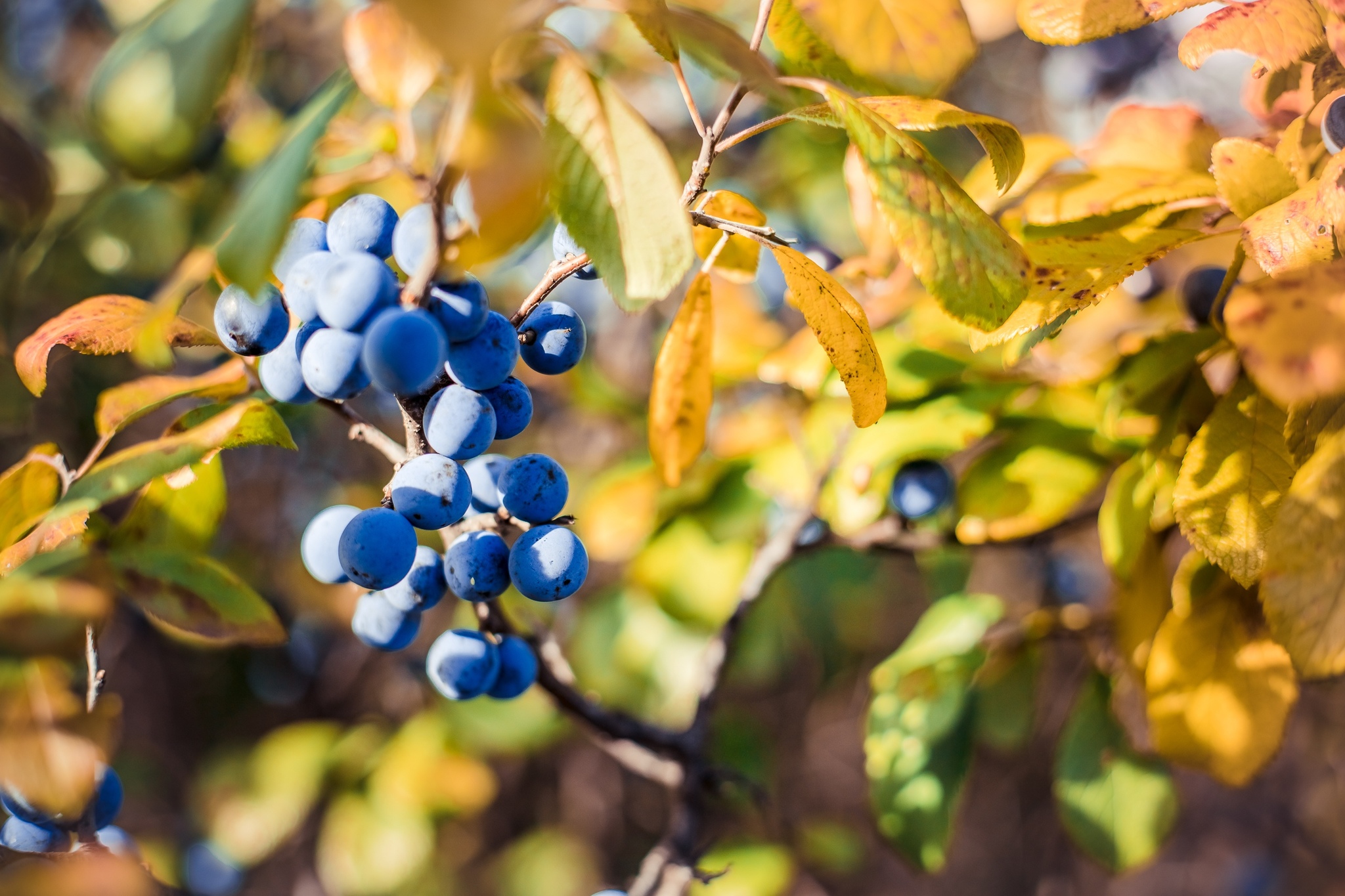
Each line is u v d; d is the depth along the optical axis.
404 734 0.65
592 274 0.34
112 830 0.35
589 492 0.53
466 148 0.28
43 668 0.31
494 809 0.86
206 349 0.58
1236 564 0.34
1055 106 0.76
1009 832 0.96
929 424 0.40
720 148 0.33
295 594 0.70
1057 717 0.92
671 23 0.30
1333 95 0.34
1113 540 0.38
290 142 0.29
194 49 0.28
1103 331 0.45
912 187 0.32
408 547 0.32
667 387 0.37
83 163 0.59
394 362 0.30
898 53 0.35
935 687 0.46
